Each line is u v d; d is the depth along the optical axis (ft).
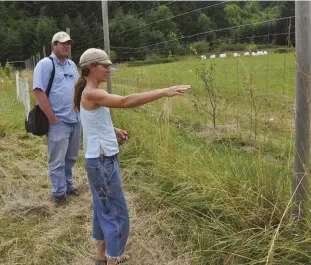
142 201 12.70
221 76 29.71
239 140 15.30
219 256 9.32
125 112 21.08
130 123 19.20
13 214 12.56
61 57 13.01
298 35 8.18
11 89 52.06
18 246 10.68
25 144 20.24
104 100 7.97
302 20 8.06
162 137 15.84
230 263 9.07
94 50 8.21
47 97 12.78
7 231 11.43
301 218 8.87
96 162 8.40
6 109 32.32
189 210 11.37
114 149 8.59
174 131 16.61
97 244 9.58
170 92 7.66
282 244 8.62
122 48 42.73
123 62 41.39
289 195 9.66
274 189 10.11
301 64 8.23
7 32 150.30
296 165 8.75
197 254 9.58
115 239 8.79
